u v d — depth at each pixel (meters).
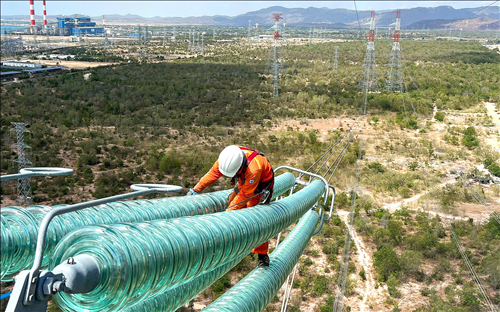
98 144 45.84
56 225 2.44
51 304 12.78
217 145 45.19
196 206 3.80
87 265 1.94
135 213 3.14
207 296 18.56
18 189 32.25
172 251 2.47
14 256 2.10
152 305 3.00
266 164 4.09
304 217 6.54
